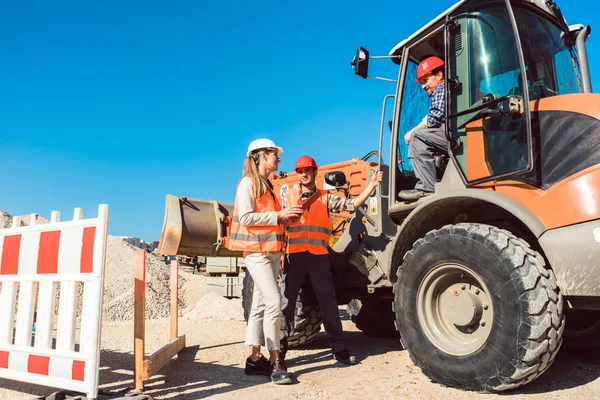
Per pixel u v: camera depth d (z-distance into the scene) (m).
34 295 3.35
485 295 3.20
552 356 2.85
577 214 2.82
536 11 3.96
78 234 3.12
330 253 4.51
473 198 3.36
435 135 4.00
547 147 3.08
